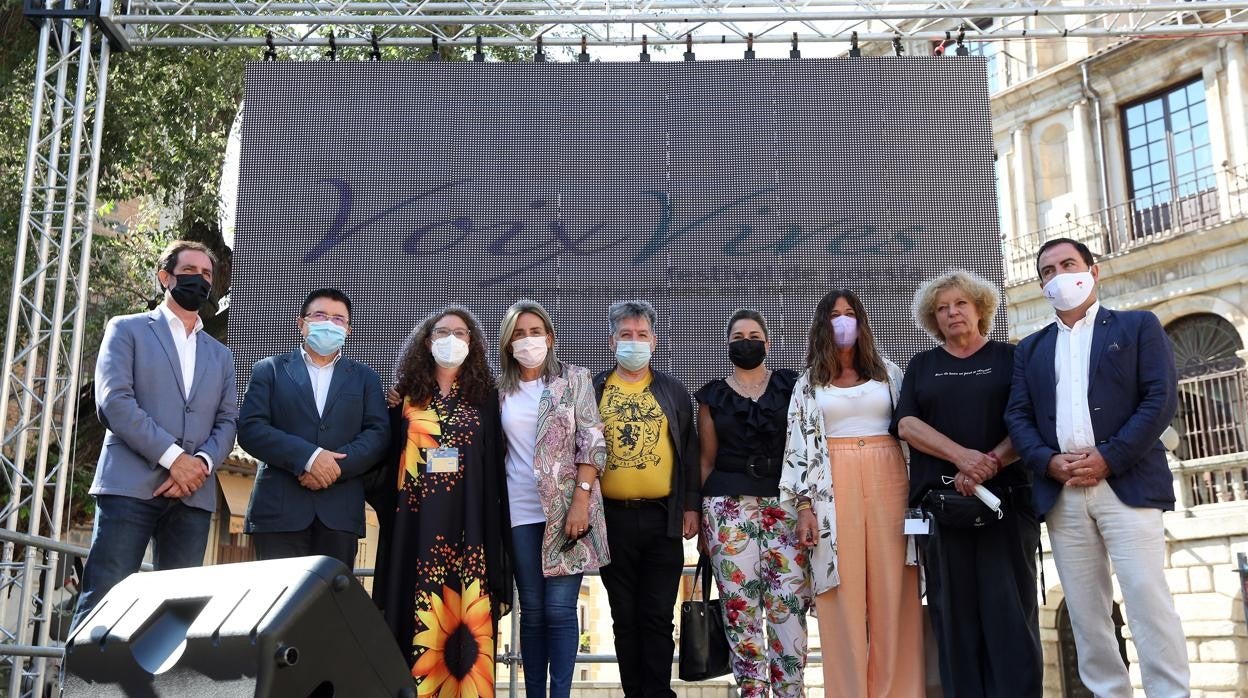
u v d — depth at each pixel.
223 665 2.30
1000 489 4.10
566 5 7.04
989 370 4.23
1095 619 3.82
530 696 4.19
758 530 4.36
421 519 4.17
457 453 4.25
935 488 4.13
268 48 6.95
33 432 8.76
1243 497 11.66
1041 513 3.93
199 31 8.30
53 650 5.21
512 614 6.11
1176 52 15.60
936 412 4.22
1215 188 15.10
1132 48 16.06
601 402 4.56
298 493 4.15
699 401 4.62
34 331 6.52
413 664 3.98
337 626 2.42
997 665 3.95
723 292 6.37
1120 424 3.83
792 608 4.30
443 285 6.38
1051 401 3.96
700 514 4.52
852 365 4.49
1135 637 3.72
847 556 4.23
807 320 6.31
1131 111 16.47
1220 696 11.21
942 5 7.15
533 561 4.27
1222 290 14.40
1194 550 11.67
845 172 6.49
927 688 4.29
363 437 4.28
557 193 6.50
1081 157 16.75
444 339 4.38
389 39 7.13
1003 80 18.00
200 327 4.43
